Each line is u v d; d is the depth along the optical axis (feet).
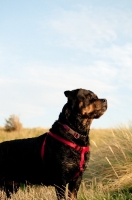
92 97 10.96
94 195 11.47
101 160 14.97
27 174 11.58
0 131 38.14
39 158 11.19
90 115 10.79
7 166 11.78
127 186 13.01
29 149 11.45
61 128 10.80
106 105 10.96
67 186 10.55
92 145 19.65
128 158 14.56
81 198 11.39
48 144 10.97
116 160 14.70
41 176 11.34
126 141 15.52
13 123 39.86
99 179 13.97
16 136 34.78
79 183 11.03
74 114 10.76
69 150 10.63
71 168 10.70
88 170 14.74
